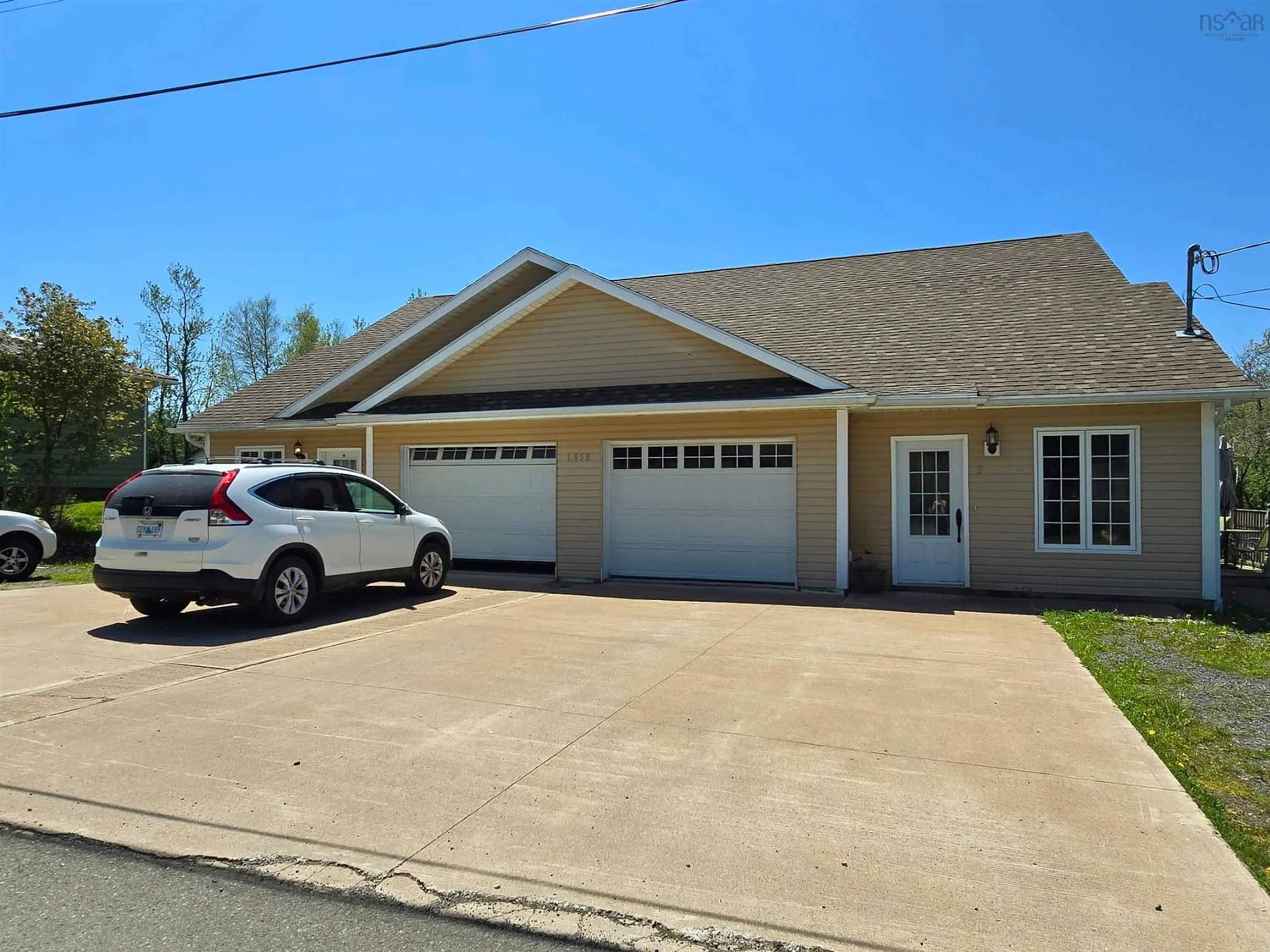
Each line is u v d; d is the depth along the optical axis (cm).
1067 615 923
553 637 793
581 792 415
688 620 896
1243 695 602
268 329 4366
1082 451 1126
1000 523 1152
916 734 503
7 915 310
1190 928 297
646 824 379
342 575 923
